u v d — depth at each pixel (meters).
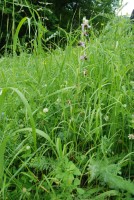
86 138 1.75
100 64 2.43
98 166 1.45
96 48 2.58
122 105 1.77
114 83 2.11
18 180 1.48
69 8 13.26
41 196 1.44
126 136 1.77
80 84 2.18
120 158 1.62
